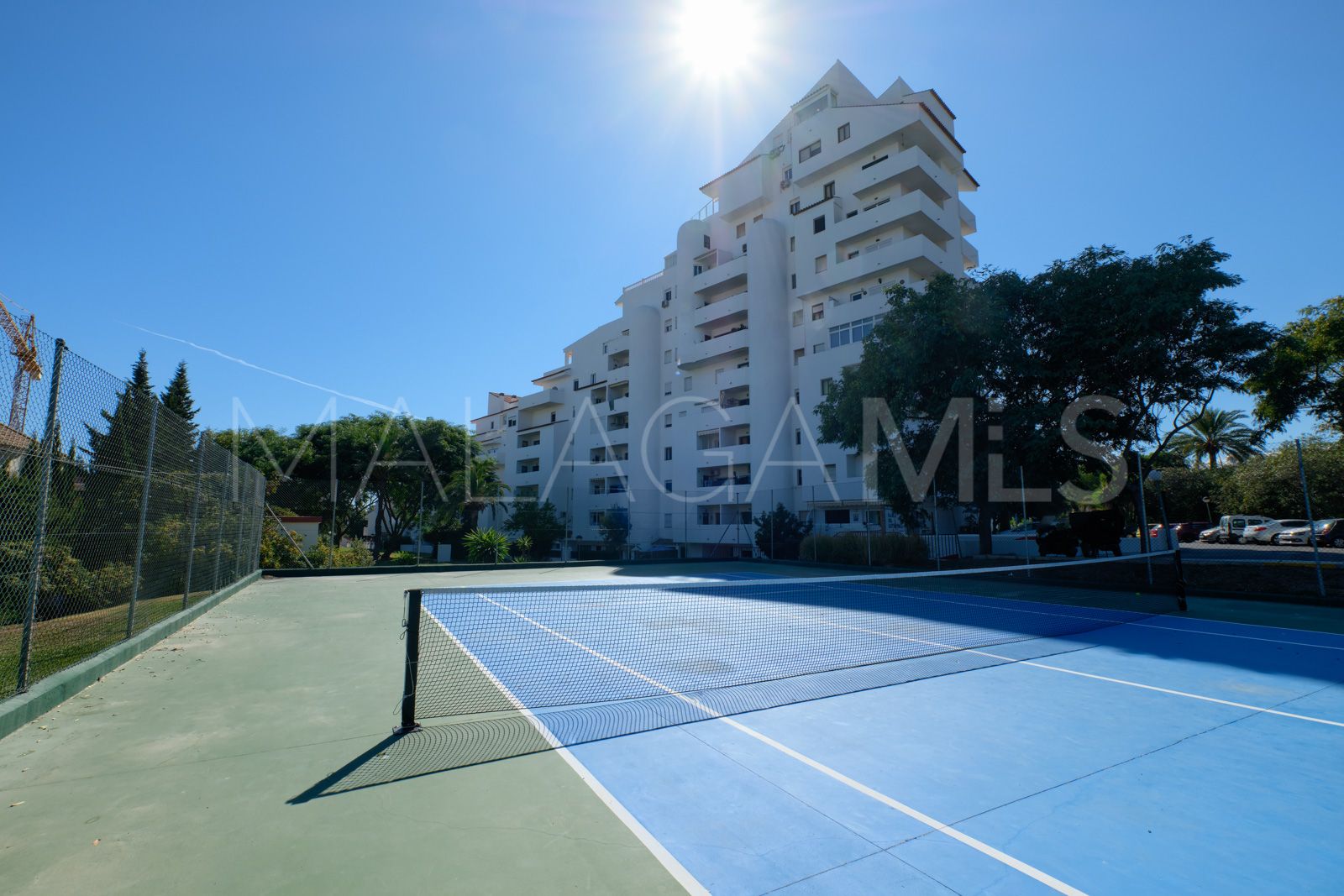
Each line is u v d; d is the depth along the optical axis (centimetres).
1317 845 344
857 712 565
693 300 4166
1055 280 1725
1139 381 1655
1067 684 668
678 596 1489
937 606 1296
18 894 285
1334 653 831
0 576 579
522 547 3422
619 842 339
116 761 448
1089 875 312
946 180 3388
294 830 349
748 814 373
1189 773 436
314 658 791
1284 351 1734
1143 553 1545
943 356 1845
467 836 343
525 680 677
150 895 287
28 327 514
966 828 358
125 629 842
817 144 3625
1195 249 1585
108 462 704
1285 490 3481
